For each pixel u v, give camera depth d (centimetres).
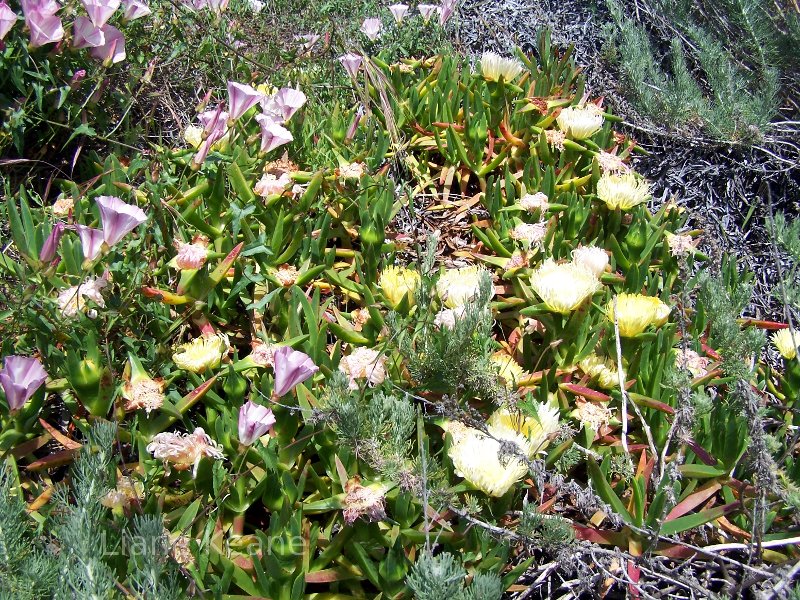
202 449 70
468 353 79
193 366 79
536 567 80
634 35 149
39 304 79
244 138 113
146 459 75
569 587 77
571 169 126
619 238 116
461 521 73
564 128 124
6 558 59
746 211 137
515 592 79
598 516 81
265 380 77
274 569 68
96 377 73
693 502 81
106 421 71
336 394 72
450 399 76
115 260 85
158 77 122
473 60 153
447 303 91
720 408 84
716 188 139
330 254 100
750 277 115
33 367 72
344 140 122
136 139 113
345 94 135
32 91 102
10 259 87
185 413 82
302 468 79
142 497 70
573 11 167
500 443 68
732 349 90
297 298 88
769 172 138
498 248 110
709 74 147
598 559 76
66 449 77
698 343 98
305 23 144
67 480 74
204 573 68
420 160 132
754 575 72
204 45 125
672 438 81
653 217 116
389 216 109
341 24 144
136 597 60
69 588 59
